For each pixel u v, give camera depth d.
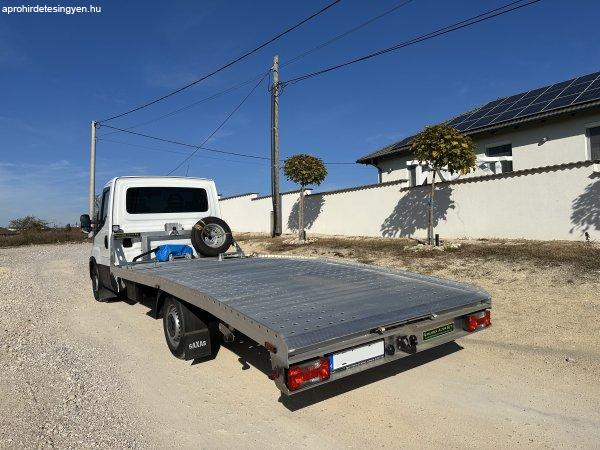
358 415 3.43
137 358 4.93
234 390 3.99
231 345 5.25
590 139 12.45
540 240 11.02
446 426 3.22
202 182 7.88
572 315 5.68
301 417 3.44
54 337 5.88
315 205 19.45
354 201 17.31
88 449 3.02
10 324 6.63
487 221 12.30
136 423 3.40
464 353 4.66
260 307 3.54
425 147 11.40
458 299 3.90
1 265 16.34
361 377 4.14
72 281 11.41
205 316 4.50
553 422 3.22
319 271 5.37
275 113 19.34
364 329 3.12
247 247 17.59
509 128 14.15
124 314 7.14
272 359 2.93
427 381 4.00
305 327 3.03
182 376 4.36
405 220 14.98
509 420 3.27
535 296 6.71
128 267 6.03
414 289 4.28
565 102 12.75
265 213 23.95
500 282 7.76
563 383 3.85
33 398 3.87
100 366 4.69
